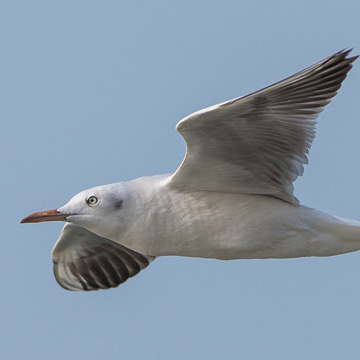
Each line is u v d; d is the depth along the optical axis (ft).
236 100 42.55
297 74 42.73
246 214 47.11
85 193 47.88
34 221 47.80
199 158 45.62
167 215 47.24
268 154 45.83
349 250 47.62
